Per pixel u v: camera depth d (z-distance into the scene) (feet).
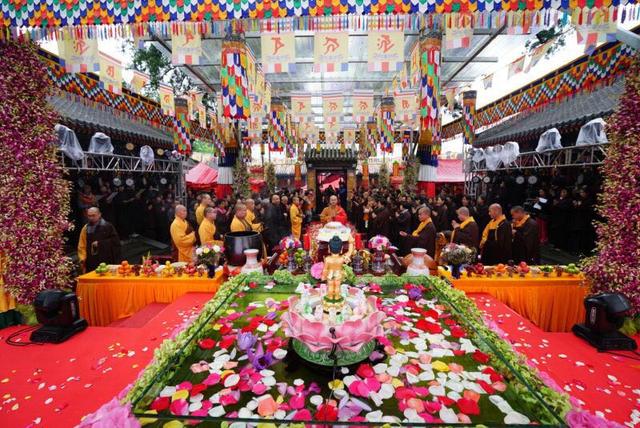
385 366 7.66
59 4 11.23
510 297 13.47
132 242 32.58
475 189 48.47
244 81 14.29
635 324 11.68
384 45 11.61
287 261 14.87
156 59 31.91
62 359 9.12
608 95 23.77
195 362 7.87
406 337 8.99
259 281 13.04
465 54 23.47
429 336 9.08
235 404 6.41
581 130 22.54
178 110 30.04
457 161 66.28
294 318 7.57
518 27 11.23
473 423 5.90
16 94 11.93
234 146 46.03
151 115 33.88
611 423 5.63
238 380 7.09
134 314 12.41
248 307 10.80
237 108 14.28
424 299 11.62
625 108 11.94
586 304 10.41
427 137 42.91
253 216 23.02
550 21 11.12
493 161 35.22
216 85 31.35
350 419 5.93
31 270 12.12
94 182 31.86
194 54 11.82
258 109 24.53
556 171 31.22
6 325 11.87
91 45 12.47
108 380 8.09
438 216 28.09
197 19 11.04
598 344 9.77
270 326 9.52
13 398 7.48
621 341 9.68
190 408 6.23
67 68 12.61
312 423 5.65
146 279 13.75
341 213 28.58
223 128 39.27
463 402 6.35
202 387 6.83
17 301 12.12
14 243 11.93
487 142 41.11
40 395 7.57
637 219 11.65
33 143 12.35
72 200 28.91
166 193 41.11
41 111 12.59
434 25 11.65
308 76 29.07
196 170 56.08
